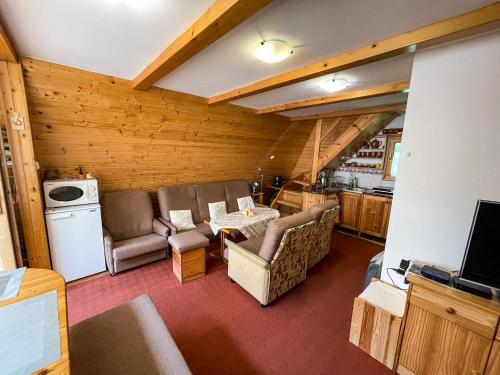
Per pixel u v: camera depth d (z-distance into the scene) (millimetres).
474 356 1312
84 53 1942
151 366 1135
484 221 1316
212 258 3320
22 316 979
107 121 2711
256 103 3602
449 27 1424
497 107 1462
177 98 2988
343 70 2156
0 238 2057
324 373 1618
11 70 1989
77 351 1191
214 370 1611
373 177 4910
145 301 1589
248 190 4797
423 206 1808
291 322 2098
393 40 1639
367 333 1768
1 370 759
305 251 2584
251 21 1450
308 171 5805
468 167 1595
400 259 1957
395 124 4527
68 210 2477
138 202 3283
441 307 1403
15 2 1275
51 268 2443
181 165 3852
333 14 1375
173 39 1704
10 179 2199
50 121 2389
